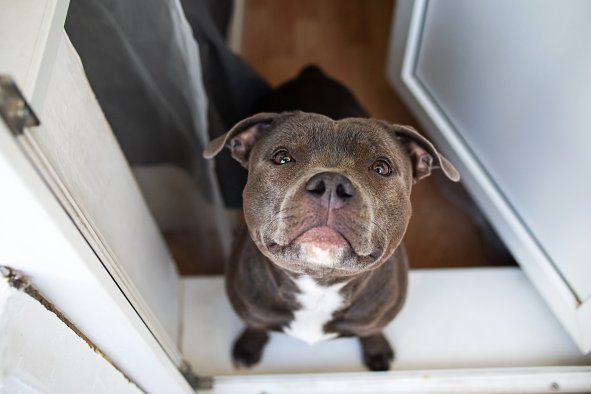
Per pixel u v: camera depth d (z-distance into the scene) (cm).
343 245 57
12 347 46
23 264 49
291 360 90
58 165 53
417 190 108
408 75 107
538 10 74
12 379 46
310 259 58
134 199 77
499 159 91
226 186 91
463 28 89
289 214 57
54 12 50
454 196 108
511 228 92
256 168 64
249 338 90
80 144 59
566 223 81
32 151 45
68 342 55
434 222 106
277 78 122
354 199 56
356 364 90
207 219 98
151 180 92
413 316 93
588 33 68
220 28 96
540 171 83
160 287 85
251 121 67
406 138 68
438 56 98
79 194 58
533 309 94
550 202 83
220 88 91
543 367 86
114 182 69
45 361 50
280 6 130
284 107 94
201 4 83
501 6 80
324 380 85
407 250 104
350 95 99
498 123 88
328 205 55
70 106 57
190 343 92
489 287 95
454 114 99
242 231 81
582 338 85
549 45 74
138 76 77
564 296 85
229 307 95
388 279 74
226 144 70
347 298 72
